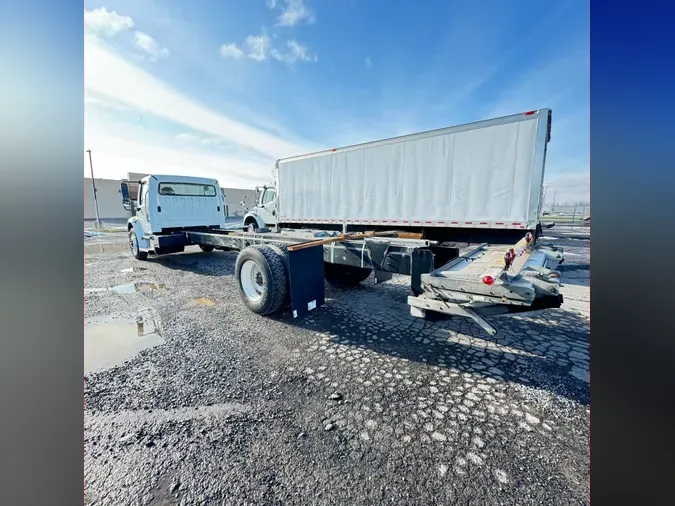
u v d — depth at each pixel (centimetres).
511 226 488
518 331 330
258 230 948
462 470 152
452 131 535
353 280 529
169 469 150
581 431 180
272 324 345
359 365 255
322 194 754
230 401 205
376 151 640
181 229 736
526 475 150
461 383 230
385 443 169
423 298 266
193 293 470
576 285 548
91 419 185
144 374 238
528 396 214
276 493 139
